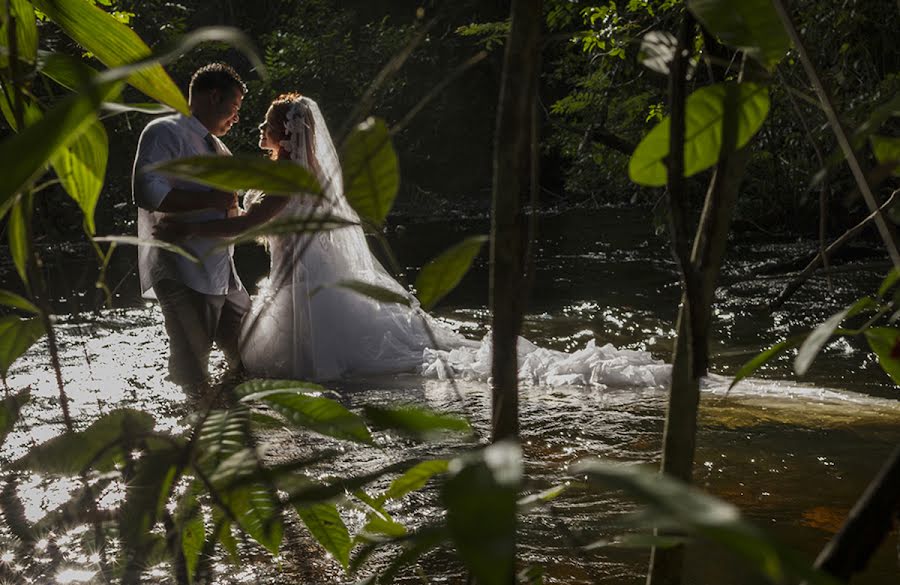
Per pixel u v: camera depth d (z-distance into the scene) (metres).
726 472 3.98
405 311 6.83
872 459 4.16
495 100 20.67
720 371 6.00
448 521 0.52
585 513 3.43
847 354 6.43
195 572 1.18
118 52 0.99
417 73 19.97
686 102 0.85
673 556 1.02
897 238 0.80
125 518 0.94
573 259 11.47
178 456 0.93
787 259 10.46
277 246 6.30
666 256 11.52
